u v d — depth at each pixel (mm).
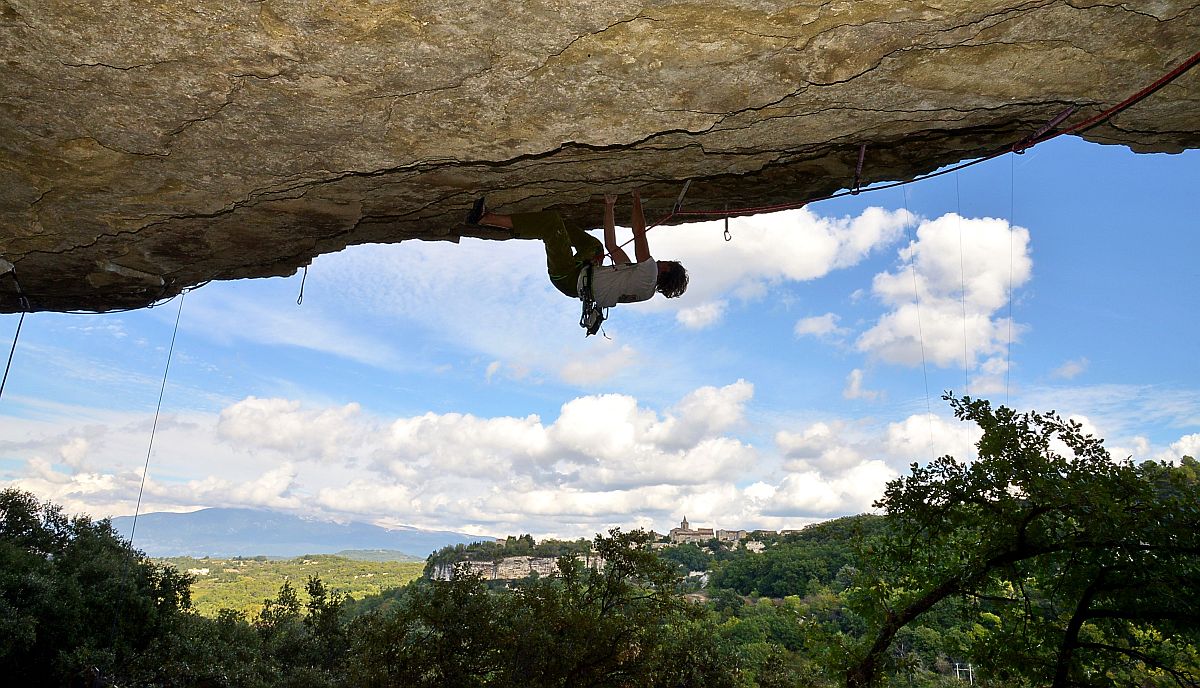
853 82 3580
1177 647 8070
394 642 10484
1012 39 3314
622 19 2988
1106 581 7770
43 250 5484
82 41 3096
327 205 5168
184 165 4203
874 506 8875
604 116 3709
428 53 3174
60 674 13227
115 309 7293
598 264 5270
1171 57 3521
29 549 15398
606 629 10461
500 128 3803
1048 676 8156
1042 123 4562
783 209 6227
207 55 3182
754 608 39438
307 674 15719
